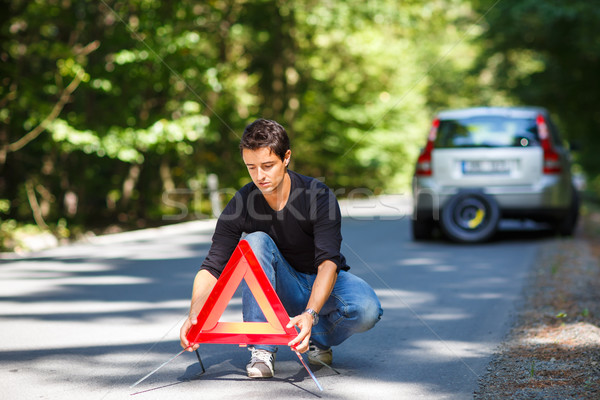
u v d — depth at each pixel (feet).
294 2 58.75
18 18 40.60
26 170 49.14
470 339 14.39
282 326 10.93
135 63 40.60
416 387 11.19
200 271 11.39
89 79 39.75
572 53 70.85
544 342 13.74
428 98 103.14
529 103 76.74
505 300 18.37
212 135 53.72
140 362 12.87
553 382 11.07
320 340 12.22
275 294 10.93
